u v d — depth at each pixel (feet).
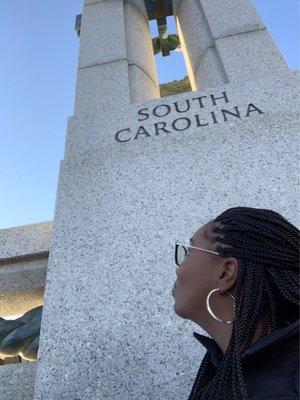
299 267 3.49
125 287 7.38
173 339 6.59
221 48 13.46
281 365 2.93
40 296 13.28
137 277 7.48
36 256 12.91
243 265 3.61
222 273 3.79
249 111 10.18
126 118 11.07
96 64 14.64
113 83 13.52
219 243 3.89
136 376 6.29
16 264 13.06
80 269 7.80
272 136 9.30
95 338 6.81
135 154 9.80
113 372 6.38
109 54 15.02
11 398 8.09
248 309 3.37
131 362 6.45
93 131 10.94
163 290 7.20
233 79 11.94
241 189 8.43
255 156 8.98
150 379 6.22
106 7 18.28
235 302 3.50
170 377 6.19
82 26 17.19
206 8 15.85
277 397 2.68
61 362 6.60
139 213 8.50
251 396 2.84
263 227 3.72
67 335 6.91
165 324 6.79
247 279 3.51
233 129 9.73
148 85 14.98
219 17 15.06
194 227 8.00
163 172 9.20
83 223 8.58
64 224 8.65
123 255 7.86
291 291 3.29
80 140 10.75
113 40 15.78
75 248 8.16
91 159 9.98
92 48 15.58
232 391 3.18
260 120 9.78
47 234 13.20
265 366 3.01
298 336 3.01
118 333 6.81
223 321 3.76
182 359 6.34
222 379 3.28
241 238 3.75
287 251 3.55
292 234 3.74
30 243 13.07
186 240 7.82
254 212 3.92
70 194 9.27
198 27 15.84
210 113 10.43
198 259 4.03
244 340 3.31
